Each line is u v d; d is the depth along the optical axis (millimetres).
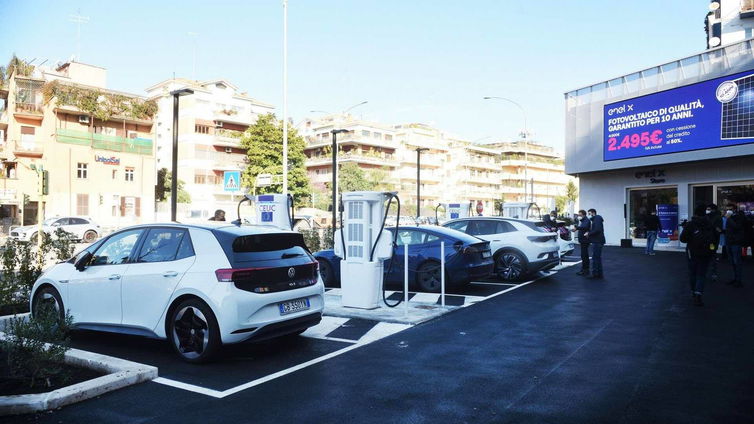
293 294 5891
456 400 4461
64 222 29141
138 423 3963
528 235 12391
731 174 19875
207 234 5820
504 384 4883
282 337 6805
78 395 4402
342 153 65562
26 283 8508
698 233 8961
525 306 9094
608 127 23734
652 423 3932
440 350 6156
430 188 76625
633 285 11734
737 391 4629
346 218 8672
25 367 4863
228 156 56375
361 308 8508
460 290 11000
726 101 18844
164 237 6109
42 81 40906
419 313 8203
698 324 7496
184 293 5582
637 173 23438
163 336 5734
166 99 57000
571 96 25891
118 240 6445
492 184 86688
